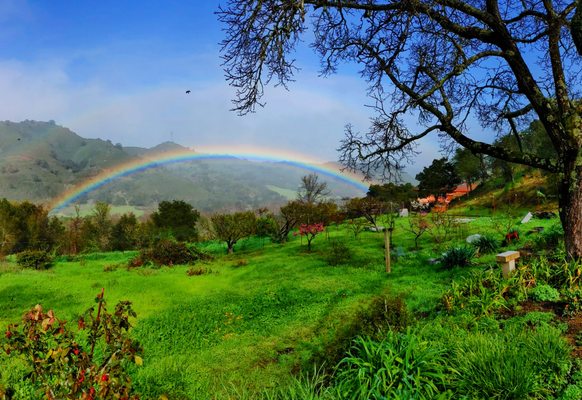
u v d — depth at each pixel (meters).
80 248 41.97
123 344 3.35
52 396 3.18
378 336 5.31
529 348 4.48
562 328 5.36
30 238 42.00
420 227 21.19
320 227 24.47
